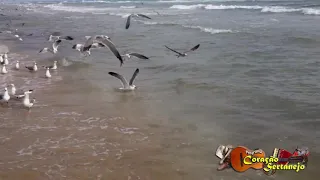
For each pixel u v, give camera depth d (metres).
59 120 10.70
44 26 36.00
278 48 19.20
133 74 14.46
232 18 35.12
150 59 18.45
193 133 9.52
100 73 16.25
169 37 25.28
